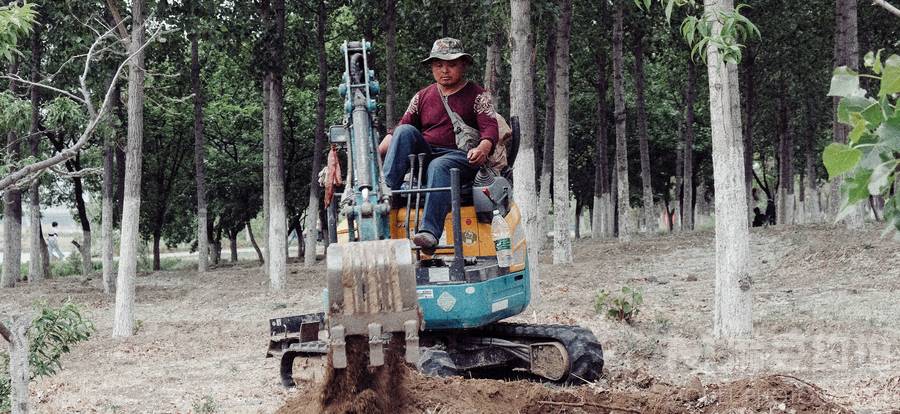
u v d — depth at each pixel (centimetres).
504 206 875
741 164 1196
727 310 1198
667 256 2620
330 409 611
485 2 1786
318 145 3027
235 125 3853
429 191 809
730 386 732
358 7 2680
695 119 4462
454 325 838
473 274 830
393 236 847
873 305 1433
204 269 3250
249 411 866
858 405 773
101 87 2247
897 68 228
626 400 745
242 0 2308
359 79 686
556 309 1573
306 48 3028
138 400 967
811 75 3306
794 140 4497
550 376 895
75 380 1124
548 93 2909
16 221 3008
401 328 527
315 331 988
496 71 2061
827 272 1912
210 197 3978
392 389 637
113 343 1497
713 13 488
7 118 936
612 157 4456
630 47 3141
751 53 3241
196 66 3067
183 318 1902
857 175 237
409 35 3041
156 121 3634
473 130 852
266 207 2900
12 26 614
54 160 597
